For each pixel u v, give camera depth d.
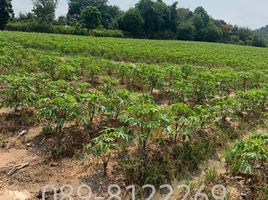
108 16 99.56
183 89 12.63
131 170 6.99
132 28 80.81
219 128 10.13
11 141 8.29
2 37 29.86
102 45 30.69
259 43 98.44
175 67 15.30
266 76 18.30
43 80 11.16
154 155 7.83
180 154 7.87
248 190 6.75
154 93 14.34
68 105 8.22
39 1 79.19
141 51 27.09
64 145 7.92
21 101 9.78
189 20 95.31
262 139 7.41
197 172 7.48
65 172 7.08
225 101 10.74
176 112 8.45
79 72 16.17
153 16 85.00
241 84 17.17
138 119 7.51
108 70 17.25
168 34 85.56
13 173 6.87
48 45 26.20
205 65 25.64
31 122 9.33
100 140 6.83
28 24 67.25
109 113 9.36
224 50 43.53
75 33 66.75
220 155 8.48
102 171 7.12
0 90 9.87
